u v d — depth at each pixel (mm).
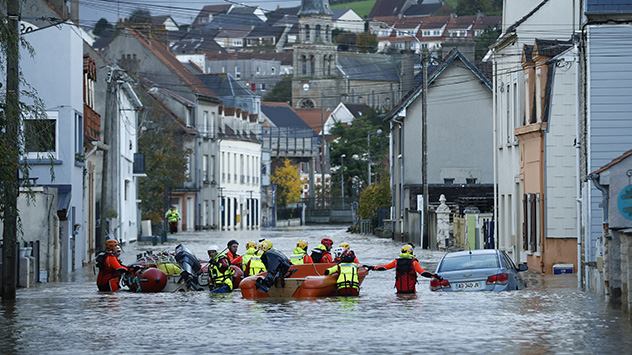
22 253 56562
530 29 71438
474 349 28469
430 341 30156
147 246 107125
